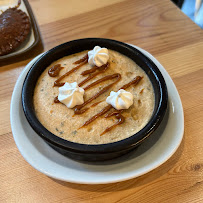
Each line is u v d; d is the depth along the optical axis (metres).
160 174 0.18
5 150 0.20
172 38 0.29
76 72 0.21
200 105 0.22
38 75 0.21
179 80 0.24
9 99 0.23
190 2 0.56
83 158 0.17
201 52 0.27
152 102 0.19
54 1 0.35
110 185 0.17
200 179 0.18
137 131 0.17
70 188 0.17
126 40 0.29
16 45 0.27
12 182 0.18
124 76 0.21
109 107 0.18
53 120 0.18
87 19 0.32
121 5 0.34
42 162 0.17
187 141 0.20
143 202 0.17
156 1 0.34
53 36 0.30
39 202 0.17
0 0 0.33
